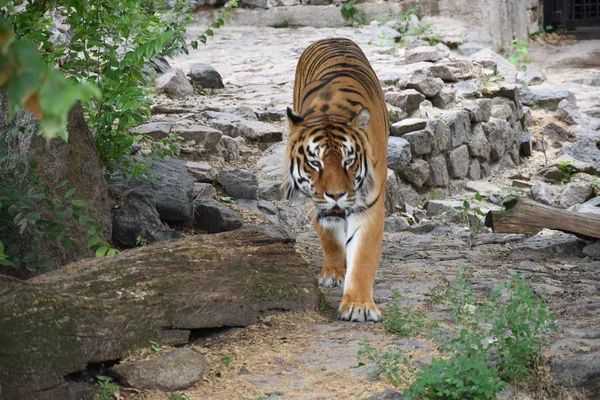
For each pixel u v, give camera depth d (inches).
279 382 285.4
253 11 1203.2
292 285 351.3
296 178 338.3
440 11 1137.4
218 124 647.8
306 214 581.0
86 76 448.8
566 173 812.0
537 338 311.3
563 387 288.2
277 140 660.1
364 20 1167.0
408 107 756.0
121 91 445.1
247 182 574.2
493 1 1148.5
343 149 328.8
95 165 422.6
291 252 359.9
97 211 422.6
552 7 1341.0
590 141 850.8
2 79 112.0
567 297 389.7
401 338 327.3
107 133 457.7
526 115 890.7
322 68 407.8
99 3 443.2
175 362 283.6
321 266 450.9
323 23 1177.4
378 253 355.6
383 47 1021.8
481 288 401.4
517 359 293.3
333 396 273.9
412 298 384.5
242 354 307.4
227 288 327.6
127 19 446.9
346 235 363.6
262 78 862.5
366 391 277.0
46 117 111.0
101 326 286.7
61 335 274.7
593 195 772.0
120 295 296.4
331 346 316.8
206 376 288.7
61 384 268.7
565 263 463.2
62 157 401.4
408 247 512.7
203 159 606.5
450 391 271.6
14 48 111.5
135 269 305.6
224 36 1134.4
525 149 864.3
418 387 269.0
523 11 1243.8
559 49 1243.2
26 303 268.2
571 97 934.4
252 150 641.6
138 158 521.3
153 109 671.8
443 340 312.3
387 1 1157.1
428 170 716.7
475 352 290.8
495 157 824.9
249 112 696.4
